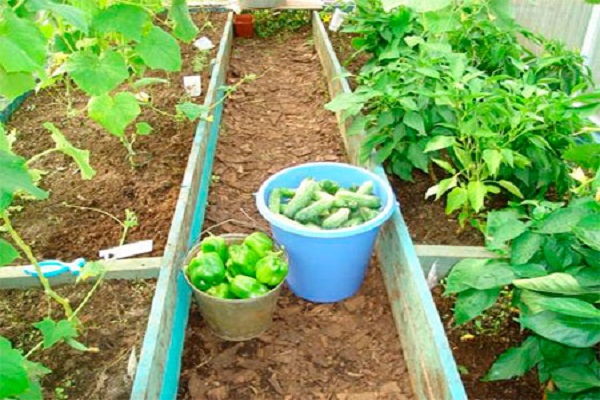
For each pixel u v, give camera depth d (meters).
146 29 2.28
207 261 2.03
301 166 2.46
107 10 2.03
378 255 2.60
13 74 1.63
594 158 2.03
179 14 2.42
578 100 2.20
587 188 2.21
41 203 2.57
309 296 2.38
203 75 3.90
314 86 4.27
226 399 1.98
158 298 1.91
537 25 3.96
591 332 1.49
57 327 1.57
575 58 3.07
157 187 2.68
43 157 2.90
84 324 1.96
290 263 2.29
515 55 3.12
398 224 2.31
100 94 2.10
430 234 2.45
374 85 2.67
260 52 4.94
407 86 2.48
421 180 2.84
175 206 2.54
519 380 1.89
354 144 3.17
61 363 1.81
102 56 2.12
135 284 2.13
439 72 2.55
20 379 1.08
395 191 2.75
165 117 3.33
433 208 2.62
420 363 1.92
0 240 1.42
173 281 2.06
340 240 2.08
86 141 3.08
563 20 3.62
